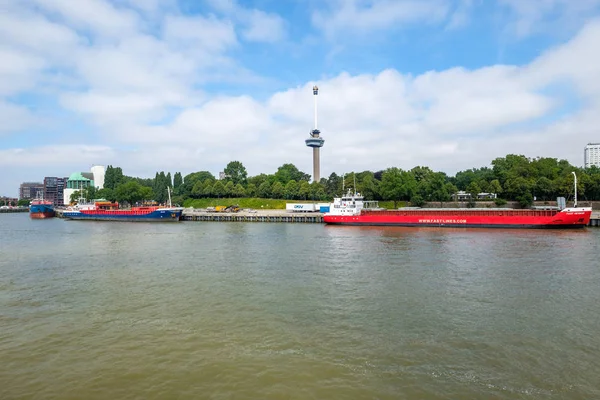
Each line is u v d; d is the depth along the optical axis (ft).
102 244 248.73
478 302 110.22
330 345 82.12
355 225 374.63
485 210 345.72
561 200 344.08
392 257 182.50
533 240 234.38
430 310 103.86
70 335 89.71
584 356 75.66
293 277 144.25
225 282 137.90
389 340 84.33
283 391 64.13
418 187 509.76
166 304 112.47
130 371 71.87
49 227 404.16
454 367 71.82
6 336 89.61
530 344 81.35
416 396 62.34
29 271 162.09
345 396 62.49
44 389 66.23
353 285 130.93
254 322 96.48
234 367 72.69
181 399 62.49
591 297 113.50
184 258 189.88
